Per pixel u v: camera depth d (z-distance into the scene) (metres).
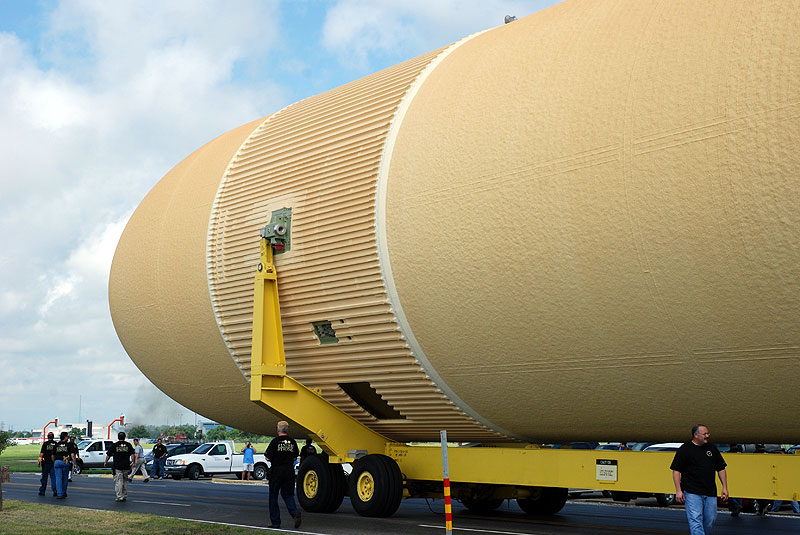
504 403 13.95
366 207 14.36
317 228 15.26
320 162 15.58
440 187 13.19
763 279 10.02
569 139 11.65
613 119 11.22
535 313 12.27
